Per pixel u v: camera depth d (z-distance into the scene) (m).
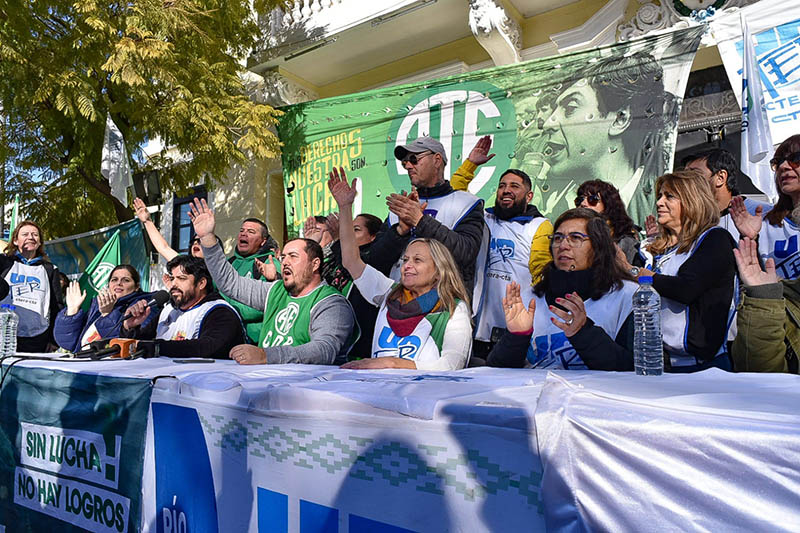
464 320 2.09
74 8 5.38
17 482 2.22
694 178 2.12
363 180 4.92
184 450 1.60
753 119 3.76
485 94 4.33
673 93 3.61
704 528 0.81
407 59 6.77
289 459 1.33
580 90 3.94
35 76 5.35
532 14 5.63
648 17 4.78
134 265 6.16
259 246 4.03
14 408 2.27
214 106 5.80
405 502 1.13
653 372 1.57
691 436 0.84
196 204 3.06
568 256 2.02
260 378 1.60
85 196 7.27
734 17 3.98
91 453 1.88
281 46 6.69
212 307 2.86
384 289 2.62
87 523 1.86
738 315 1.78
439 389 1.26
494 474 1.01
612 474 0.89
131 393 1.75
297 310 2.60
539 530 0.95
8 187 7.27
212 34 6.22
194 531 1.55
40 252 4.75
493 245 3.28
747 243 1.78
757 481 0.78
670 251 2.25
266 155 5.64
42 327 4.54
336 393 1.26
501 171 4.24
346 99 5.04
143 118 5.79
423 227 2.76
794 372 1.90
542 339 2.09
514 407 1.01
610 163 3.80
